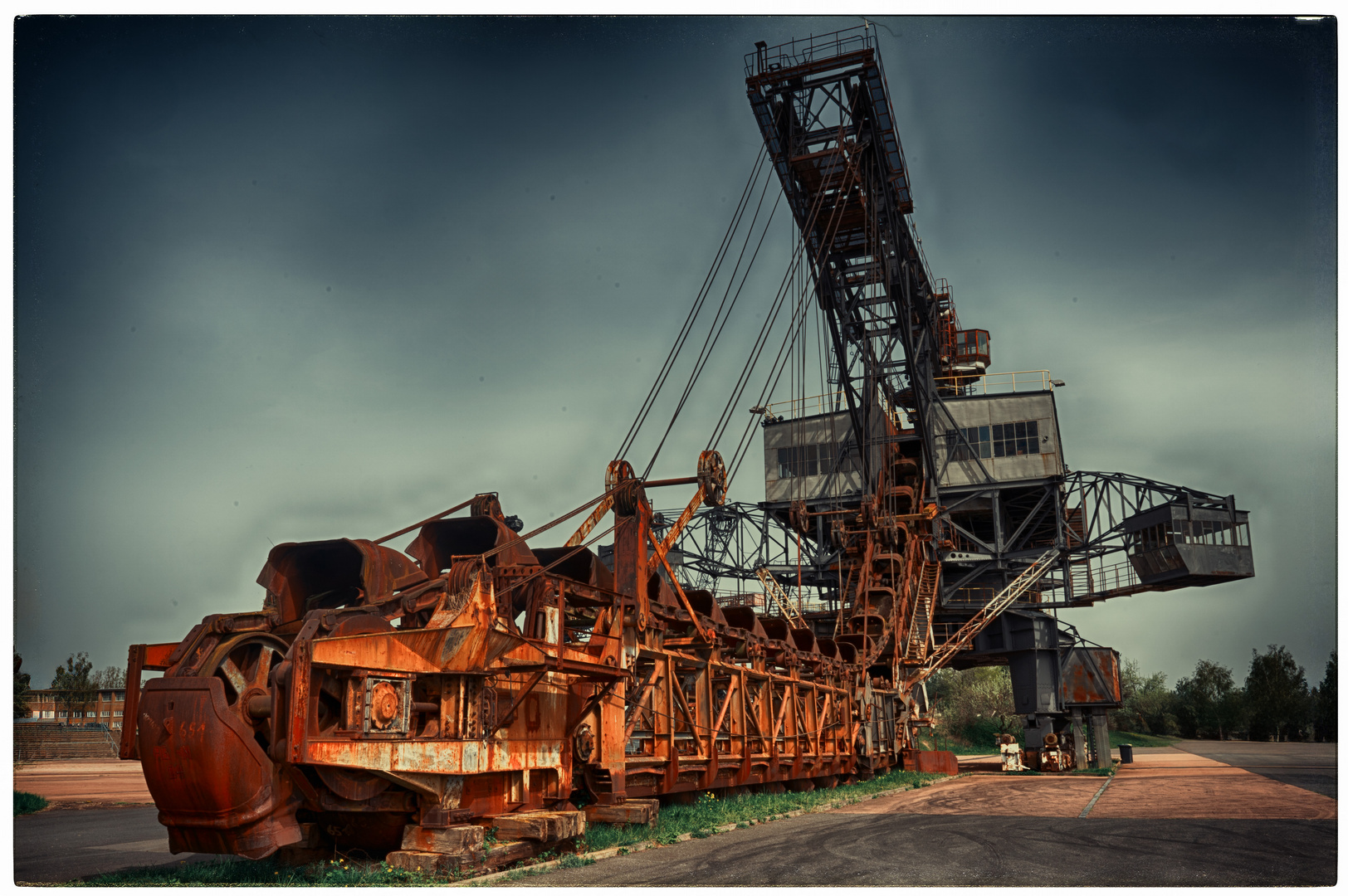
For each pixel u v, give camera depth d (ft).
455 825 40.42
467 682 42.60
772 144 126.41
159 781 36.68
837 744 100.48
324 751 36.17
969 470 177.88
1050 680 164.55
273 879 37.76
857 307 150.10
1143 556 158.51
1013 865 41.75
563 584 50.55
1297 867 41.09
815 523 183.21
